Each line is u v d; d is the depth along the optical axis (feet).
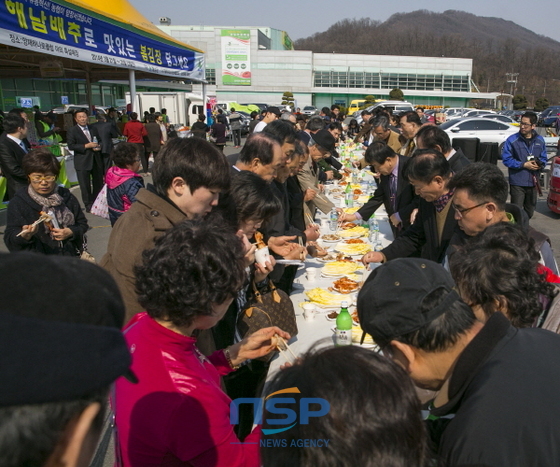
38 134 37.17
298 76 210.79
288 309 7.97
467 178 7.38
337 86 217.77
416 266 4.06
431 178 9.44
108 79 53.01
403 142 24.03
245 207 7.14
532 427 3.19
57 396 1.76
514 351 3.63
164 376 4.25
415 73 218.79
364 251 13.07
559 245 23.18
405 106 110.93
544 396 3.33
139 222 6.33
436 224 10.06
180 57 43.98
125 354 2.03
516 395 3.33
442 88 221.25
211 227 4.68
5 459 1.74
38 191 10.91
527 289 5.25
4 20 21.42
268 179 9.30
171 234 4.58
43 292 1.91
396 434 2.70
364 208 15.78
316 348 3.25
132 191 14.21
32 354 1.73
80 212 11.83
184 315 4.30
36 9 23.76
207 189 6.37
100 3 33.09
